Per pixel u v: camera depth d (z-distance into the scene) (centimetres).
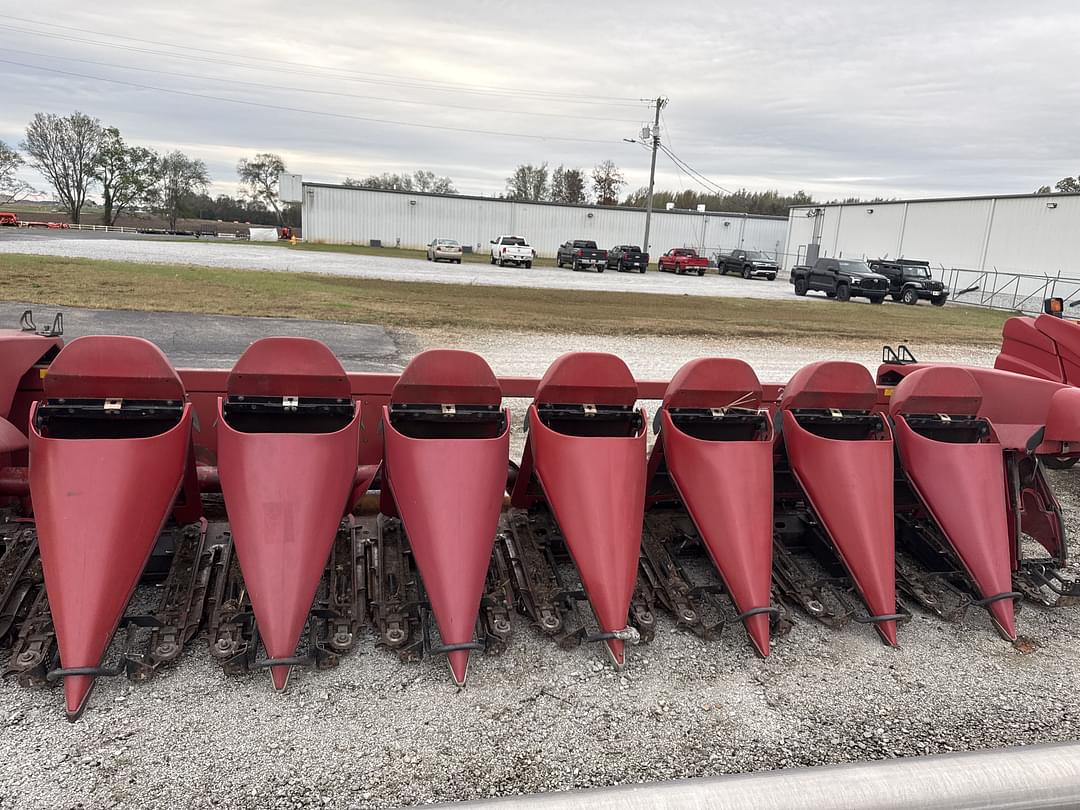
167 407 340
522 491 411
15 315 1206
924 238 4528
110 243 4219
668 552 404
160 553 356
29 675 280
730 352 1366
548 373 387
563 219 6756
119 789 241
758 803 221
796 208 5812
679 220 6900
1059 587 435
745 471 368
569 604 354
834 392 407
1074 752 250
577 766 265
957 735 294
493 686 309
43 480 302
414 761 262
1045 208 3759
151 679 297
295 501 316
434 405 371
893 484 412
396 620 325
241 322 1322
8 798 235
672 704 304
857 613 384
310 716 283
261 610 299
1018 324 619
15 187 8950
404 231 6556
